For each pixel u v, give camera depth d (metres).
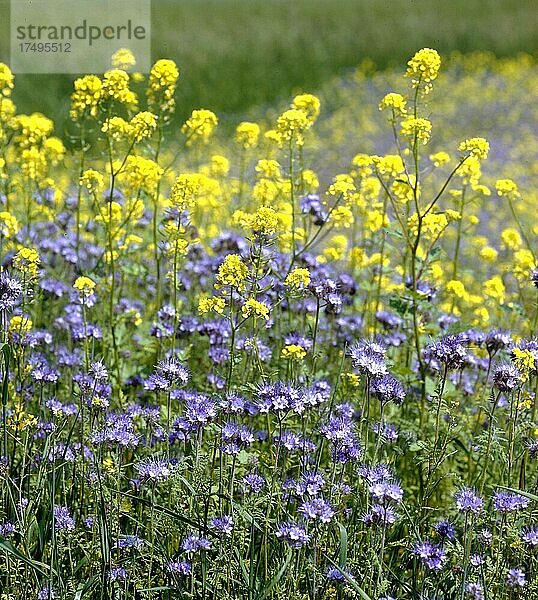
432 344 6.82
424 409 8.02
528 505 6.43
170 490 6.52
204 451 7.09
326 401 7.13
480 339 7.59
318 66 34.84
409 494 7.43
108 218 9.10
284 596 5.57
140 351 9.51
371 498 5.81
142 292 10.95
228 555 5.71
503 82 34.59
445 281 12.43
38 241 11.18
